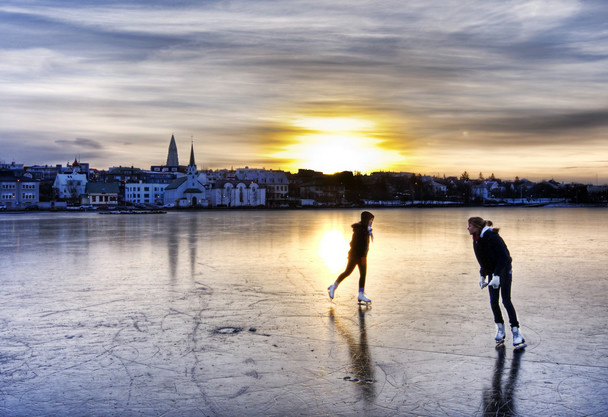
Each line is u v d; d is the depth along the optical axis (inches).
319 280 501.0
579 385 223.5
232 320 336.8
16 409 200.5
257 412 197.3
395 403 205.5
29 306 379.9
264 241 996.6
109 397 211.8
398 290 445.1
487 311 362.0
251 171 7568.9
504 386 222.4
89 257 705.6
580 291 437.7
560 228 1505.9
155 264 626.8
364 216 386.0
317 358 258.8
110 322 332.2
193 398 210.2
